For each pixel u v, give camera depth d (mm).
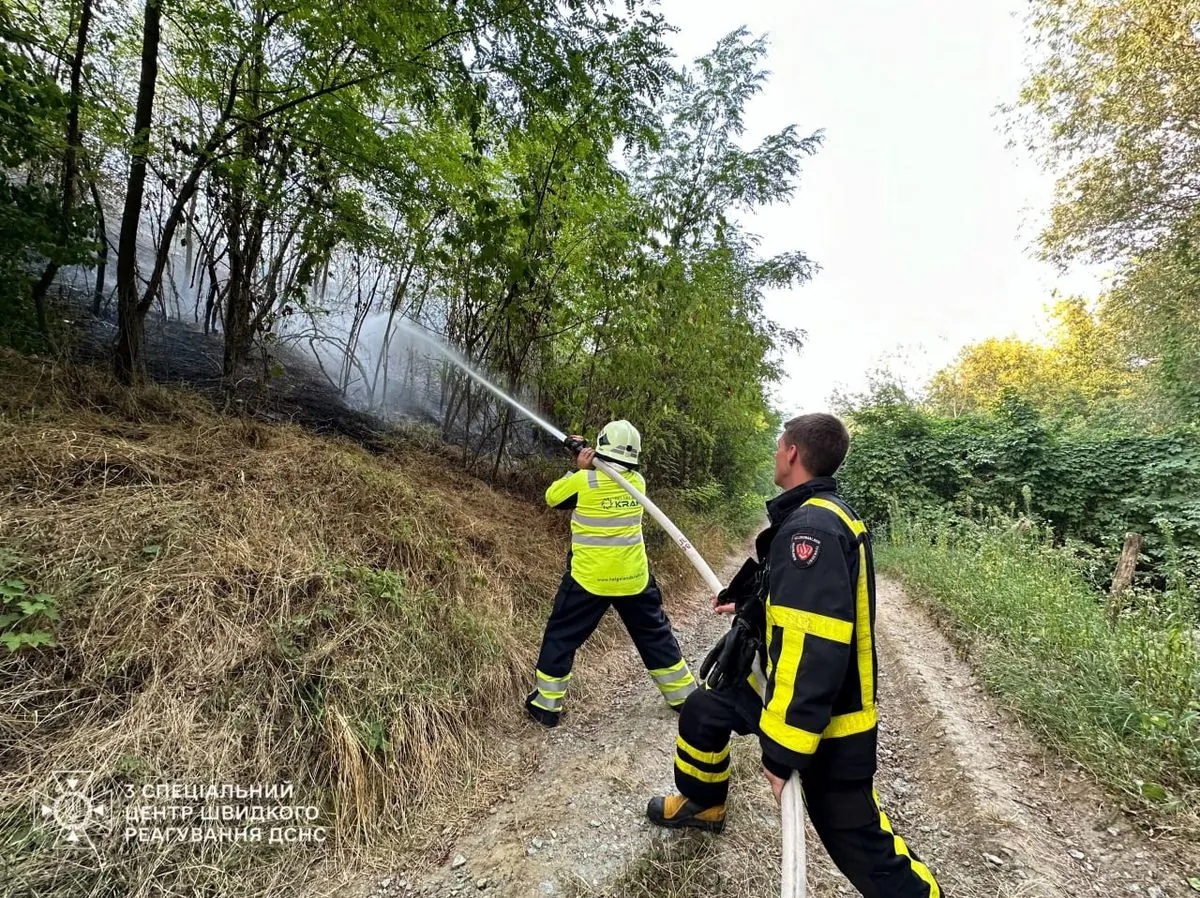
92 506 2174
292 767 1878
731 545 9750
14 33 2506
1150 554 7711
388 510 3137
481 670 2662
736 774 2359
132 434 2748
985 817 2057
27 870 1381
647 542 5570
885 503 11898
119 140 2992
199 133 3377
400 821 1931
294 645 2123
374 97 3352
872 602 1361
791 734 1203
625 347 4484
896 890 1334
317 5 2771
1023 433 10461
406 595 2641
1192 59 7328
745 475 13070
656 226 4430
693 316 4867
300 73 3359
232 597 2127
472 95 3357
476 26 3207
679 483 7613
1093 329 16672
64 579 1868
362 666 2209
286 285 3943
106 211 3898
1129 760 2227
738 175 5945
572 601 2672
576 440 2764
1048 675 2971
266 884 1615
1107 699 2541
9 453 2162
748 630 1651
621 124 4035
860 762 1334
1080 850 1923
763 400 9000
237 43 2895
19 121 2502
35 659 1695
